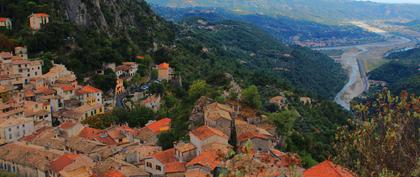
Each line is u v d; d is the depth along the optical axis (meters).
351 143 49.94
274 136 143.25
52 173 125.62
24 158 133.50
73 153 139.62
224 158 47.28
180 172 114.50
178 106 188.25
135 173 117.38
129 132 159.00
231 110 144.62
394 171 42.75
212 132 118.38
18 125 162.25
